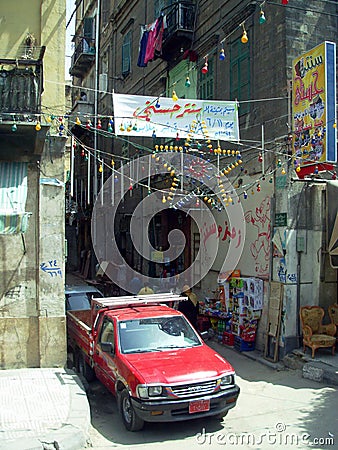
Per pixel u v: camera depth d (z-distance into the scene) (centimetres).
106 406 784
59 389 767
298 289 1039
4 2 910
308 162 970
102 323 825
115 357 727
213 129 1002
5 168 880
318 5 1109
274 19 1108
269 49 1123
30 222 894
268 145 1116
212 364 695
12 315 882
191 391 648
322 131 935
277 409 753
